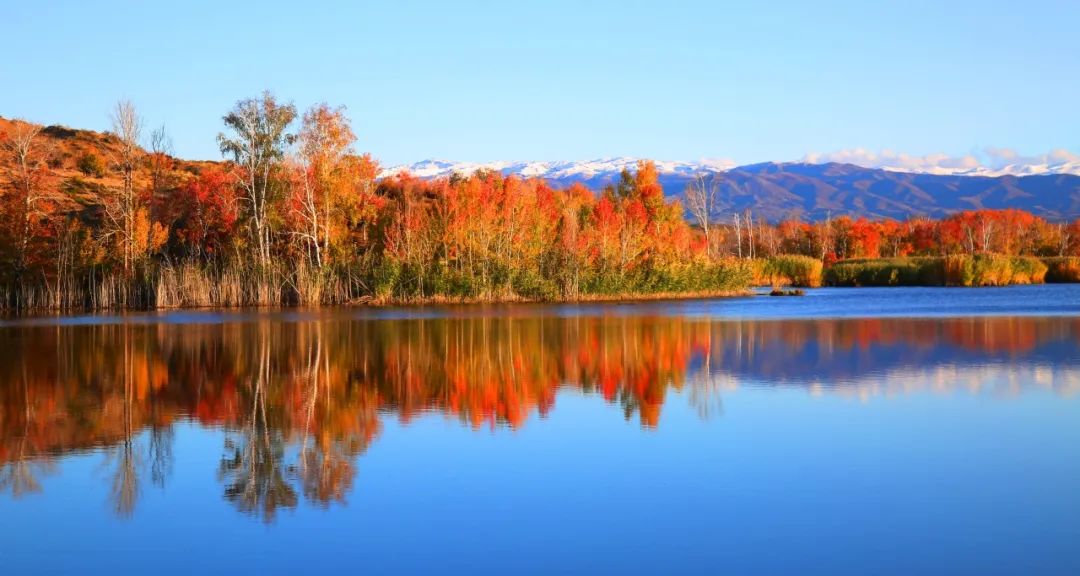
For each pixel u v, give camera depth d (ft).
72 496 49.06
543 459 55.98
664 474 52.24
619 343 122.93
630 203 283.59
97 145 400.47
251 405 76.33
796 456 56.24
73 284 217.15
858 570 37.70
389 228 250.16
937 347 114.32
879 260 362.94
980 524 43.21
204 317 179.63
